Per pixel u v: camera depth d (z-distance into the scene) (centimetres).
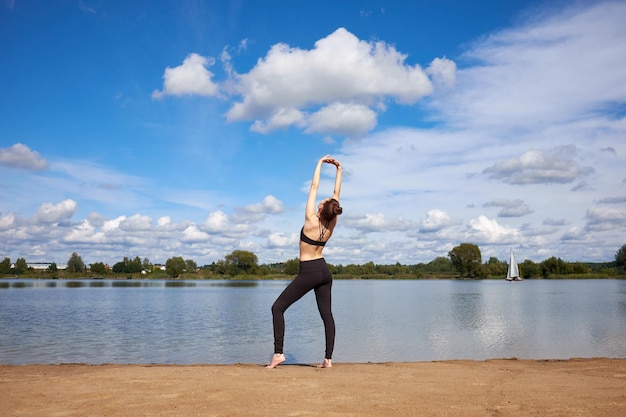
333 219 726
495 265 16300
